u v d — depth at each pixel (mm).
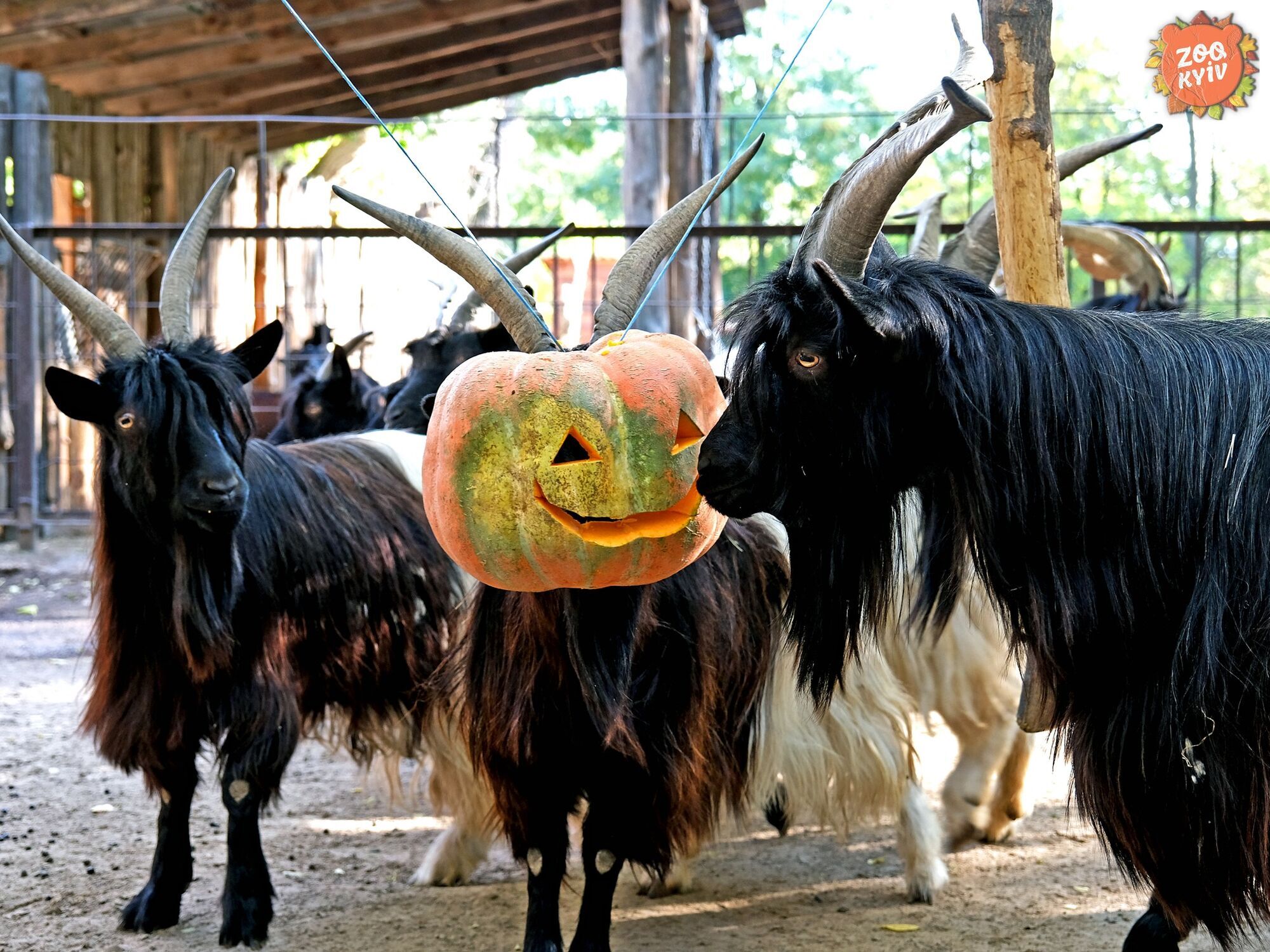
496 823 3727
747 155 3197
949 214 18125
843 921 3871
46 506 11977
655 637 3148
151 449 3412
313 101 15914
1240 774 2631
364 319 14828
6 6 11305
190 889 4160
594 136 23484
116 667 3699
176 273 3896
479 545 2785
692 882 4234
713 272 11969
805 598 2920
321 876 4352
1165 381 2719
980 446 2635
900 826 4086
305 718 4188
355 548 4113
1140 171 14820
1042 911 3912
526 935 3197
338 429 6949
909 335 2582
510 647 3148
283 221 18359
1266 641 2590
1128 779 2729
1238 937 3521
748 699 3582
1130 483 2672
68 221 13117
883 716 3967
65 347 10672
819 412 2629
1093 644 2717
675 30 12219
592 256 9883
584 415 2744
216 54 13484
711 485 2676
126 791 5285
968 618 4234
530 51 15508
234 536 3572
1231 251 14406
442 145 20844
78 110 13648
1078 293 14008
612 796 3182
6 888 4148
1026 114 3543
